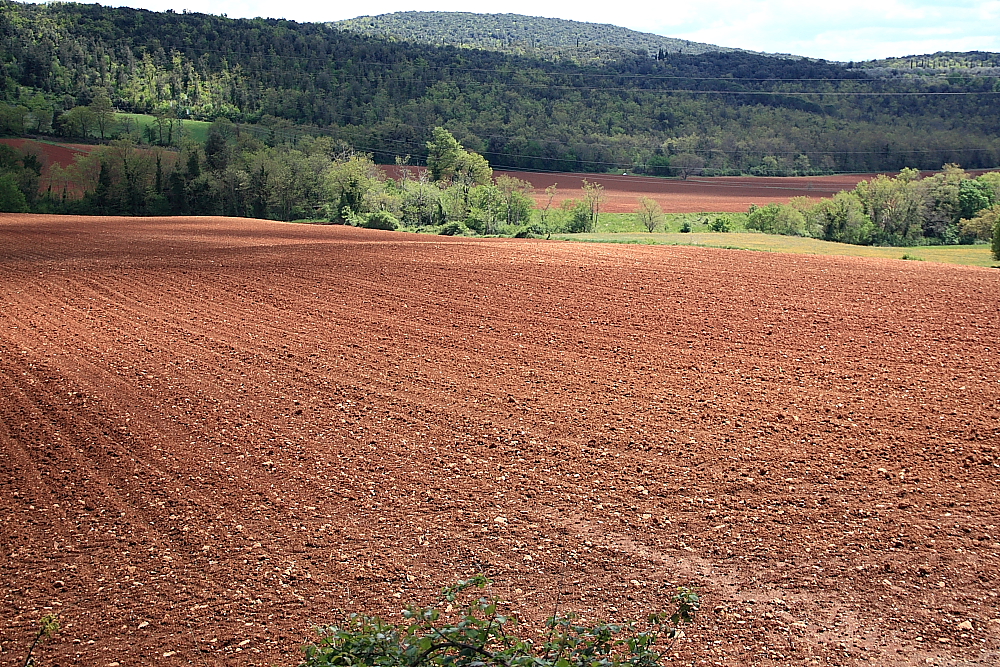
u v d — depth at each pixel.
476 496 12.99
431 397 17.84
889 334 21.66
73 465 14.71
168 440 15.77
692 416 16.19
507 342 22.17
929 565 10.36
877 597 9.72
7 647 9.38
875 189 80.56
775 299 26.25
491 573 10.65
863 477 13.07
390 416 16.75
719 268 32.47
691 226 81.75
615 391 17.89
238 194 88.81
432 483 13.55
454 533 11.80
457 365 20.17
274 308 26.97
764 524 11.69
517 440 15.27
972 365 18.62
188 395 18.36
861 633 9.02
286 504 12.93
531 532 11.75
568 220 82.06
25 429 16.52
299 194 88.44
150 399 18.16
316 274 32.69
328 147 99.44
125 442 15.73
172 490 13.57
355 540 11.70
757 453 14.23
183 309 27.06
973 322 22.45
